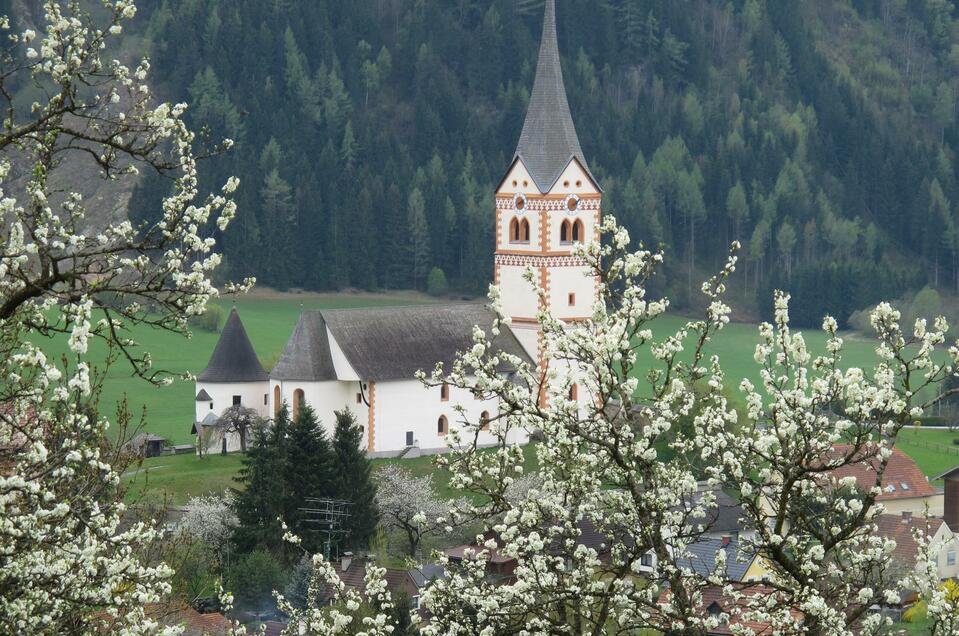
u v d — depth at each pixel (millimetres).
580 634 78250
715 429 78188
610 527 84438
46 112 64750
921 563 80562
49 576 60719
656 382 79875
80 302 59906
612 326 78062
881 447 74312
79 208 67250
